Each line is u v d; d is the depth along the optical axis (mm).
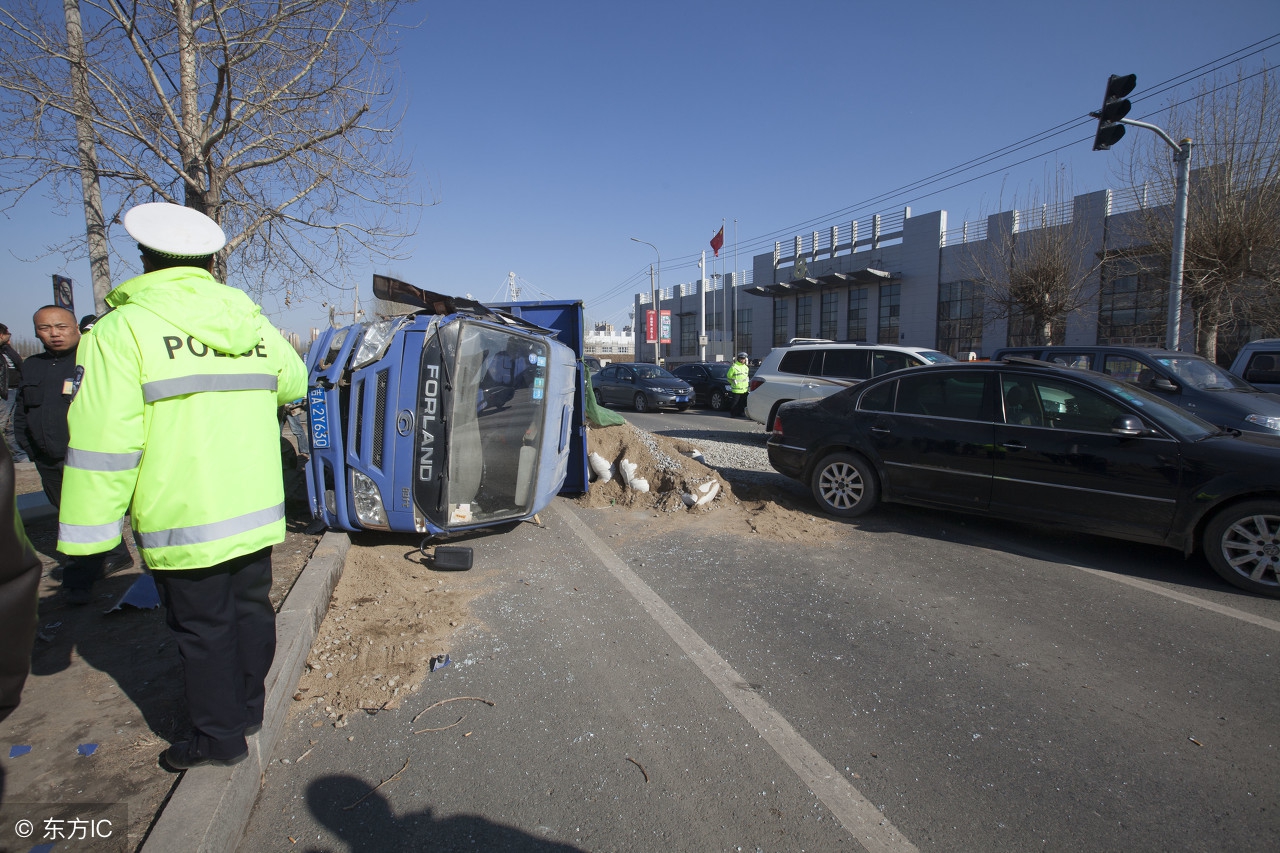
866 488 6492
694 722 3070
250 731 2543
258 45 6082
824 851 2299
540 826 2396
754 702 3244
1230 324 16188
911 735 2990
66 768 2447
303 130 6535
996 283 22125
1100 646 3879
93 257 6453
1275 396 8688
